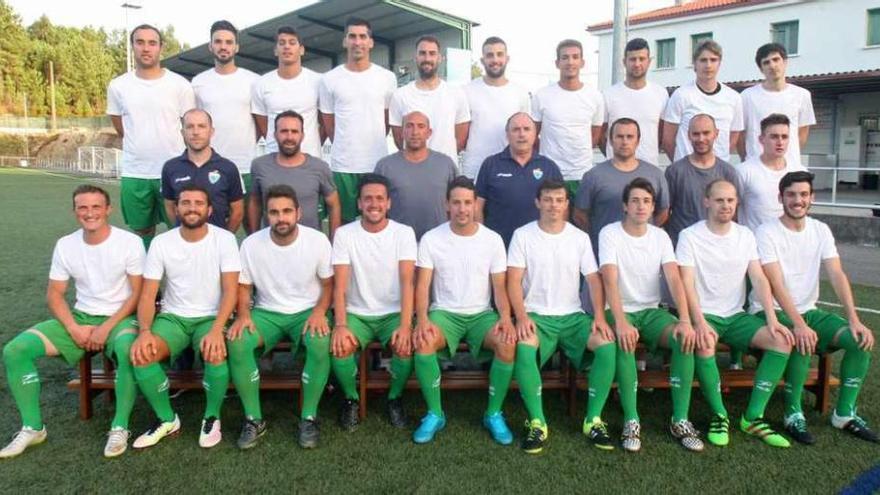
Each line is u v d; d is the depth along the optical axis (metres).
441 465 3.31
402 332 3.73
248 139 5.23
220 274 3.82
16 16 61.62
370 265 3.93
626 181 4.42
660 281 4.06
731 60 24.12
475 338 3.84
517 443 3.57
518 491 3.06
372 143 5.11
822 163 19.20
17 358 3.45
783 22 22.62
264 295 3.92
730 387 4.16
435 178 4.54
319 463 3.33
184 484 3.12
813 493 3.04
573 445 3.55
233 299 3.76
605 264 3.88
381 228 3.95
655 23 26.05
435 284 4.00
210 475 3.20
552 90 5.12
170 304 3.85
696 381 4.11
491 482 3.14
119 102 4.97
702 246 3.93
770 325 3.69
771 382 3.63
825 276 7.84
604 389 3.60
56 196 19.41
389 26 17.09
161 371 3.55
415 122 4.41
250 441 3.49
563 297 3.96
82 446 3.51
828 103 19.98
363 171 5.12
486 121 5.11
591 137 5.18
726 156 5.09
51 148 46.38
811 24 21.94
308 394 3.61
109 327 3.67
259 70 22.19
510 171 4.61
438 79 5.09
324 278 3.89
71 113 64.62
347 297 4.01
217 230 3.87
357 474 3.21
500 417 3.66
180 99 5.04
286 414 3.95
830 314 3.91
